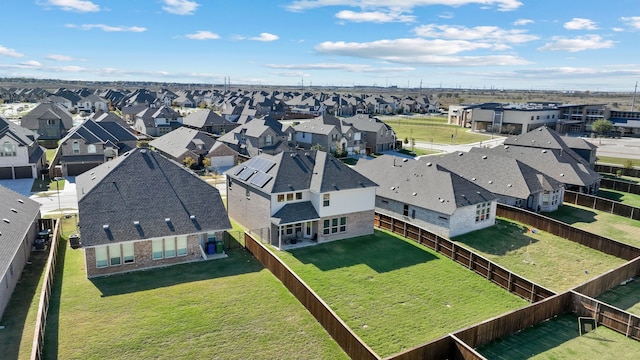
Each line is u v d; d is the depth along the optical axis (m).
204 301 24.08
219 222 30.53
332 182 34.50
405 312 23.86
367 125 87.25
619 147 90.44
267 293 25.22
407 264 30.55
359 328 22.06
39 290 24.83
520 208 44.09
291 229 34.56
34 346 17.41
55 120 83.81
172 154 64.12
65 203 43.06
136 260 28.05
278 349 19.84
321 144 78.62
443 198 37.62
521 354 19.88
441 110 189.12
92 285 25.70
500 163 48.19
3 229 25.75
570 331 22.09
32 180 52.84
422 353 18.14
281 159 36.12
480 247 34.66
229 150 66.38
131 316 22.27
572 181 49.59
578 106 119.50
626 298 26.28
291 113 145.88
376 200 43.47
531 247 34.88
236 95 196.25
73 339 20.03
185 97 190.38
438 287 27.09
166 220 29.14
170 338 20.39
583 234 35.31
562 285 28.30
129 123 116.69
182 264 29.20
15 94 191.12
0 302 21.59
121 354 19.08
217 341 20.30
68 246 31.72
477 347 20.23
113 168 31.38
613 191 56.38
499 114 114.06
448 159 52.16
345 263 30.50
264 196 34.09
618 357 19.88
